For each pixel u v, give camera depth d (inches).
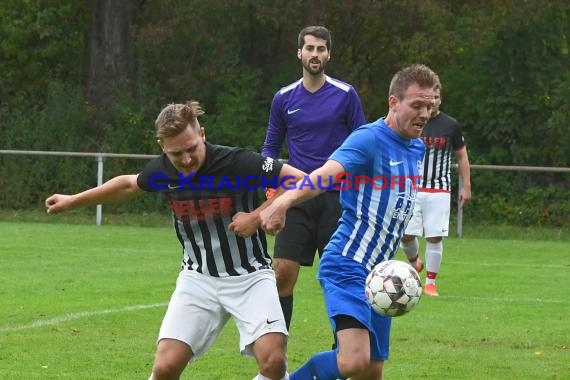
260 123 2642.7
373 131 567.2
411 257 1213.7
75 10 2778.1
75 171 2303.2
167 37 2625.5
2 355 751.7
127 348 788.0
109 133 2438.5
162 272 1278.3
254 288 556.1
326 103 814.5
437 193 1155.3
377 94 2716.5
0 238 1694.1
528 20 2425.0
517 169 1929.1
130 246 1608.0
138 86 2591.0
